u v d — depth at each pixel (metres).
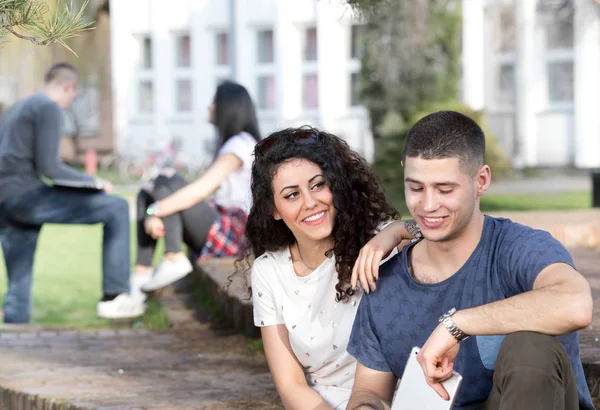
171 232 6.55
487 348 2.62
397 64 16.22
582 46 19.64
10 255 7.09
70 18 3.12
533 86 20.28
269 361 3.20
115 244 7.09
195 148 25.06
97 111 26.17
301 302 3.10
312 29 23.28
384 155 16.27
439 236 2.60
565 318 2.38
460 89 20.09
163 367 4.80
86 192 7.06
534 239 2.58
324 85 22.88
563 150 20.17
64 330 6.42
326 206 2.98
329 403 3.12
